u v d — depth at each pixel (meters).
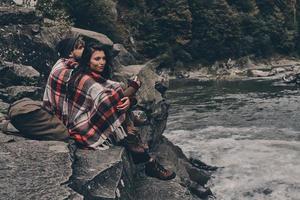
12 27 11.20
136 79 5.72
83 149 5.59
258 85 27.02
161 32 38.56
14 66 9.20
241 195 9.52
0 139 5.45
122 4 38.34
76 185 4.81
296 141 12.98
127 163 6.17
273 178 9.98
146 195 6.76
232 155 11.78
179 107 20.09
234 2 43.06
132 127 5.77
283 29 44.41
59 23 13.32
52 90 5.72
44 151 5.18
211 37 39.31
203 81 31.39
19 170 4.65
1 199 4.04
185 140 13.77
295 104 19.41
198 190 8.82
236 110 18.67
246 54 40.97
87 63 5.61
